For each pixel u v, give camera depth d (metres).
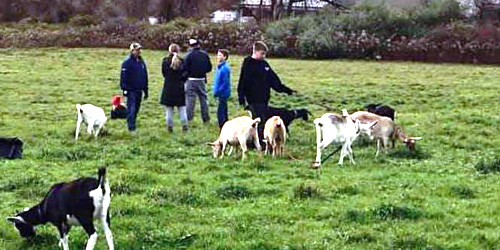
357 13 53.16
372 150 18.34
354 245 10.61
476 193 13.82
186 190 13.60
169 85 20.78
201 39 52.25
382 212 12.09
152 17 63.47
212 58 47.12
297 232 11.22
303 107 27.09
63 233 10.11
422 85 34.72
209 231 11.20
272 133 17.19
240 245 10.59
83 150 17.86
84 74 37.41
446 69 43.69
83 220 9.75
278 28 52.16
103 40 52.72
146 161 16.92
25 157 17.20
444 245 10.59
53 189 10.18
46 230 11.17
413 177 15.28
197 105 26.56
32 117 24.09
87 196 9.73
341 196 13.52
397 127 17.83
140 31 53.62
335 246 10.53
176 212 12.34
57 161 16.83
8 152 17.03
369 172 15.77
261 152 17.44
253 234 11.12
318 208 12.59
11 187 14.00
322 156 17.59
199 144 19.25
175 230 11.20
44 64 41.59
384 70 42.72
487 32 49.19
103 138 20.00
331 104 28.08
